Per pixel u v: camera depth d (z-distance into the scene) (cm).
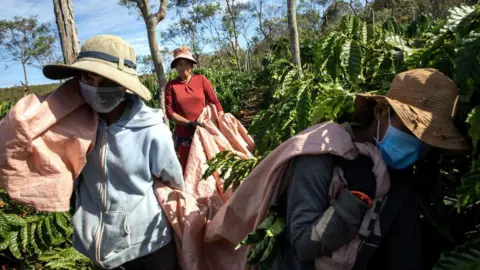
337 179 132
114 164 187
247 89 1689
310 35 1273
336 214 125
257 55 3784
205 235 207
